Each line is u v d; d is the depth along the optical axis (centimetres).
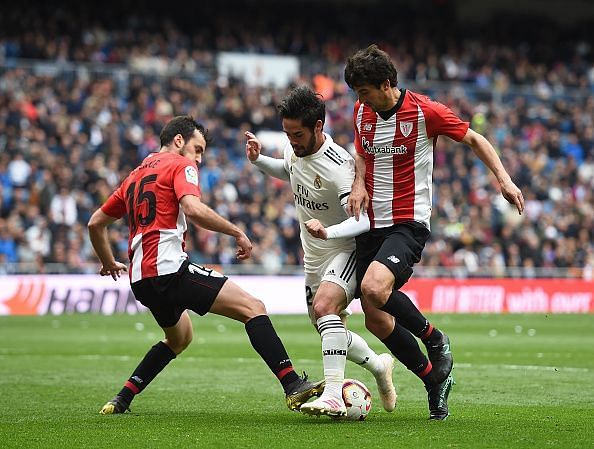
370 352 2367
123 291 7812
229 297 2261
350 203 2220
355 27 12862
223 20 11912
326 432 2020
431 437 1945
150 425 2144
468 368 3750
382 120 2245
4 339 5291
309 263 2373
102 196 8150
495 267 8862
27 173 8112
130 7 11375
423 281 8381
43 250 7606
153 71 9775
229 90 9944
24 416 2344
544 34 13712
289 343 5075
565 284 8919
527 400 2728
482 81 12331
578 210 9994
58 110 8931
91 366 3812
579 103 11300
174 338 2442
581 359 4194
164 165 2302
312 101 2227
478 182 9844
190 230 8056
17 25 10081
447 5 13738
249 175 9012
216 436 1966
